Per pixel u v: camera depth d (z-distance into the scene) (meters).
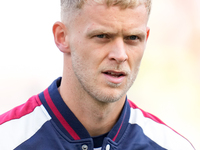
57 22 6.52
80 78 6.11
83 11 5.93
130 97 26.19
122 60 5.80
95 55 5.91
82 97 6.31
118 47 5.82
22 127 6.49
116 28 5.77
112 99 5.96
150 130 7.25
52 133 6.36
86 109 6.35
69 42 6.31
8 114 6.93
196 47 34.03
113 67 5.86
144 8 6.06
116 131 6.64
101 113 6.36
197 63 32.22
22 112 6.80
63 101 6.49
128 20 5.82
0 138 6.32
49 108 6.56
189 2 35.91
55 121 6.44
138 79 28.62
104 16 5.76
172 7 36.16
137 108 7.59
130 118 7.10
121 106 6.80
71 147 6.29
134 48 6.10
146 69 30.19
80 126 6.37
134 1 5.79
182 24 35.53
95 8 5.80
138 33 5.97
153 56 32.12
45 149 6.21
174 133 7.51
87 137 6.39
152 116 7.82
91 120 6.43
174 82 29.25
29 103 6.98
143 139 6.96
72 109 6.45
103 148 6.42
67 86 6.49
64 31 6.44
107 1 5.69
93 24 5.82
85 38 5.95
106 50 5.89
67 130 6.38
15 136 6.34
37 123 6.50
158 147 6.98
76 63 6.13
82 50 6.01
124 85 6.07
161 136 7.22
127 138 6.81
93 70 5.96
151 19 35.81
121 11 5.78
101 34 5.84
